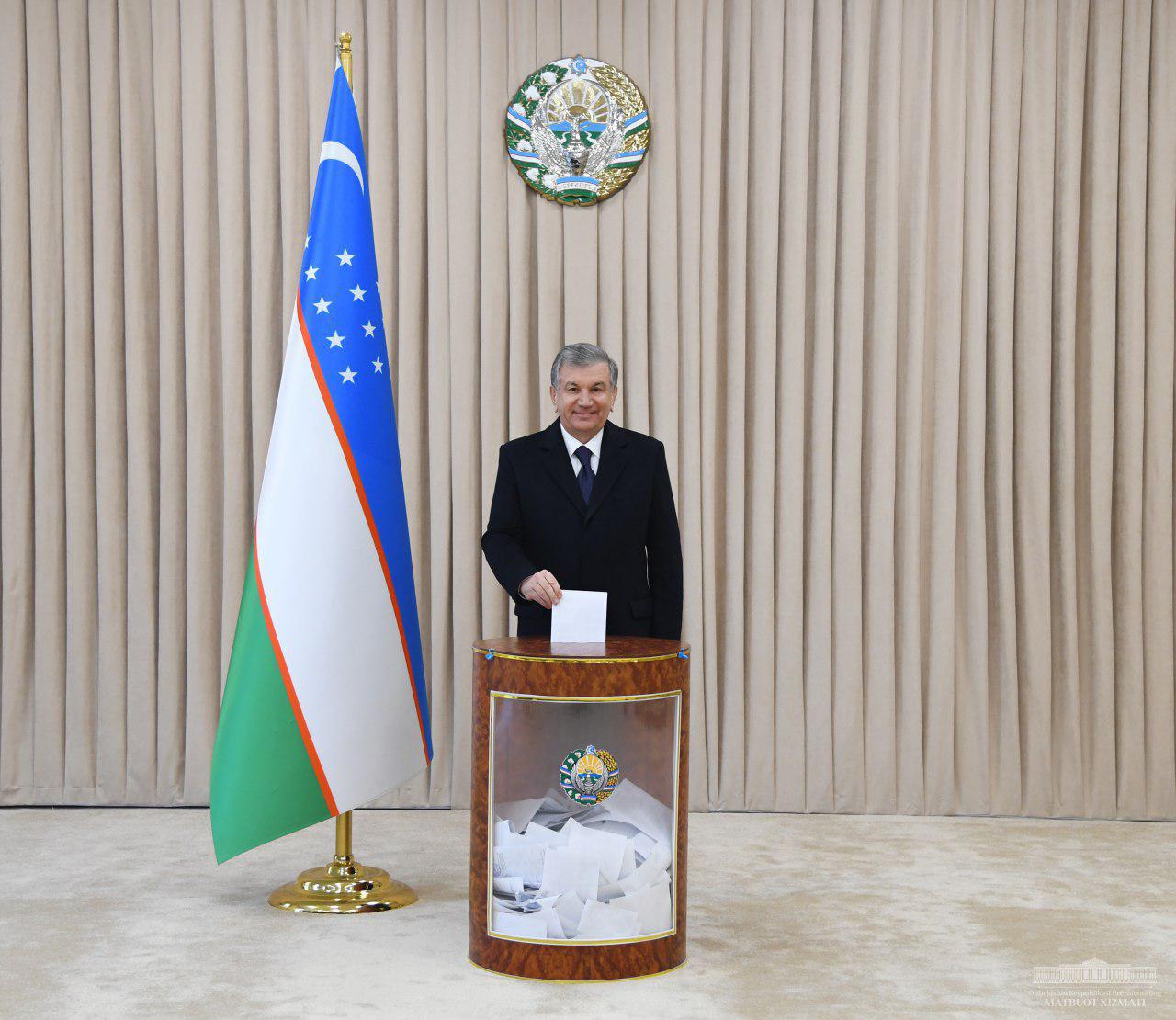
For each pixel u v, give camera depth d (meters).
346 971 2.60
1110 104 4.28
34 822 4.02
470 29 4.22
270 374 4.25
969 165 4.30
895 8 4.23
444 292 4.25
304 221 4.26
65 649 4.27
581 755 2.54
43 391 4.24
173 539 4.24
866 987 2.52
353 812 4.20
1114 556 4.34
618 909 2.55
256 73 4.21
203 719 4.23
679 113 4.26
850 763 4.28
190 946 2.76
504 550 2.98
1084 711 4.34
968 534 4.30
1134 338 4.30
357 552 3.07
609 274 4.26
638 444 3.10
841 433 4.28
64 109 4.21
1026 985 2.54
